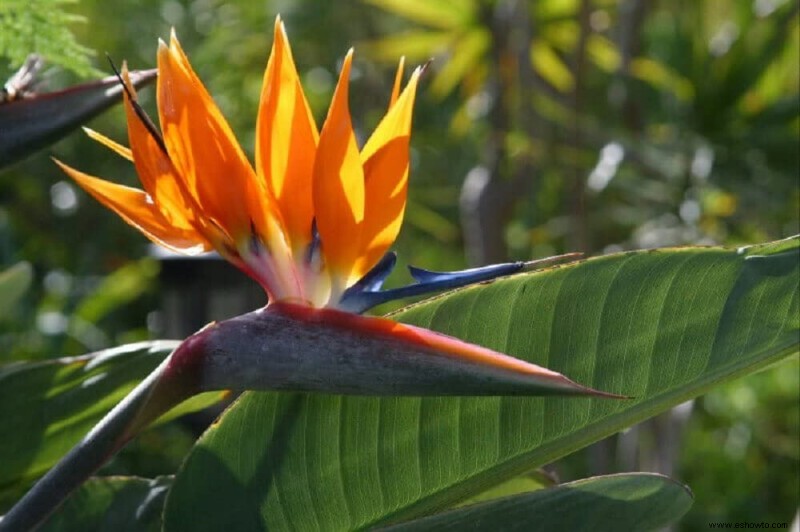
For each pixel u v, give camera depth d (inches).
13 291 71.2
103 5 177.0
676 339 58.5
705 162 114.2
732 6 127.0
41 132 59.5
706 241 115.8
